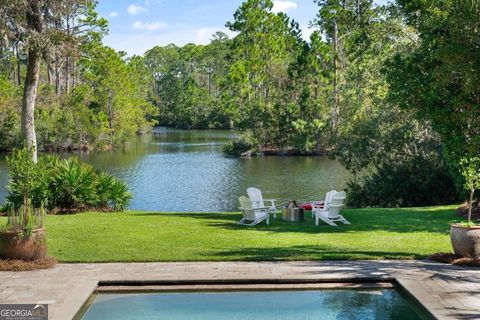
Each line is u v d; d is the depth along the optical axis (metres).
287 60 66.12
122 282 7.99
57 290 7.51
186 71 106.81
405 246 10.70
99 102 61.78
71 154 52.16
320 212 13.99
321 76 53.88
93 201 16.98
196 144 64.00
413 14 17.61
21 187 9.47
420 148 22.62
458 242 9.24
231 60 70.00
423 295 7.20
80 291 7.42
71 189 16.56
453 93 11.09
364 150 24.80
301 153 53.44
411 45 24.59
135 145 63.19
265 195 28.23
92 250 10.11
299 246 10.66
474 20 9.71
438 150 22.09
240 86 65.00
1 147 53.28
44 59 18.28
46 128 54.66
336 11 51.22
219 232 12.40
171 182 33.12
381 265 8.98
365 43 29.91
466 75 9.91
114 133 61.34
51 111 56.16
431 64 11.90
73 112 56.94
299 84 55.94
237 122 59.12
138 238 11.44
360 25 29.28
